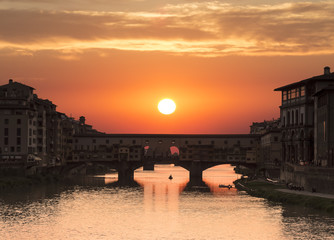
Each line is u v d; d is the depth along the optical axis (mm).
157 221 119312
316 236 101000
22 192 171750
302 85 186250
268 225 112438
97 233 106750
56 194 169375
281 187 171000
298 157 186625
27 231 107812
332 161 151125
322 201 127875
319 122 164500
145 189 193750
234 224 114750
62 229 110250
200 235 105062
